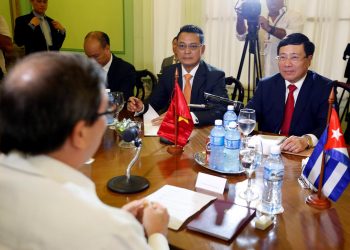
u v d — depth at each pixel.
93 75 0.60
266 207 1.02
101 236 0.56
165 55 3.89
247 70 3.43
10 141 0.58
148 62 4.04
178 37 2.28
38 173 0.59
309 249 0.82
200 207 1.00
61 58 0.59
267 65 3.22
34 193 0.57
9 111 0.55
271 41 3.14
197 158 1.42
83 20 3.83
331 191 1.04
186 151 1.54
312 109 2.01
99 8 3.83
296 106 2.03
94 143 0.66
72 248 0.55
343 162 1.01
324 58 3.12
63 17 3.80
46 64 0.57
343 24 3.01
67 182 0.61
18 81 0.55
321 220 0.96
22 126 0.56
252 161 1.23
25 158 0.60
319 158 1.08
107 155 1.46
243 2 2.96
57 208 0.56
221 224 0.91
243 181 1.22
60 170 0.61
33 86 0.54
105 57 2.66
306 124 2.03
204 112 2.00
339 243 0.85
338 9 3.00
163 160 1.42
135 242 0.60
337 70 3.09
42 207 0.56
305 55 1.95
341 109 3.05
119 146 1.58
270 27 3.07
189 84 2.30
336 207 1.04
